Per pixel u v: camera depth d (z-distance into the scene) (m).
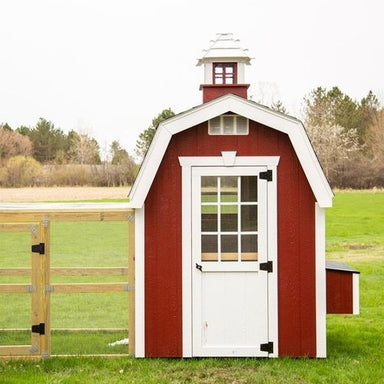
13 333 9.70
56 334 9.59
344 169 43.22
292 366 7.90
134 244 8.21
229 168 8.17
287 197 8.17
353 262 17.67
